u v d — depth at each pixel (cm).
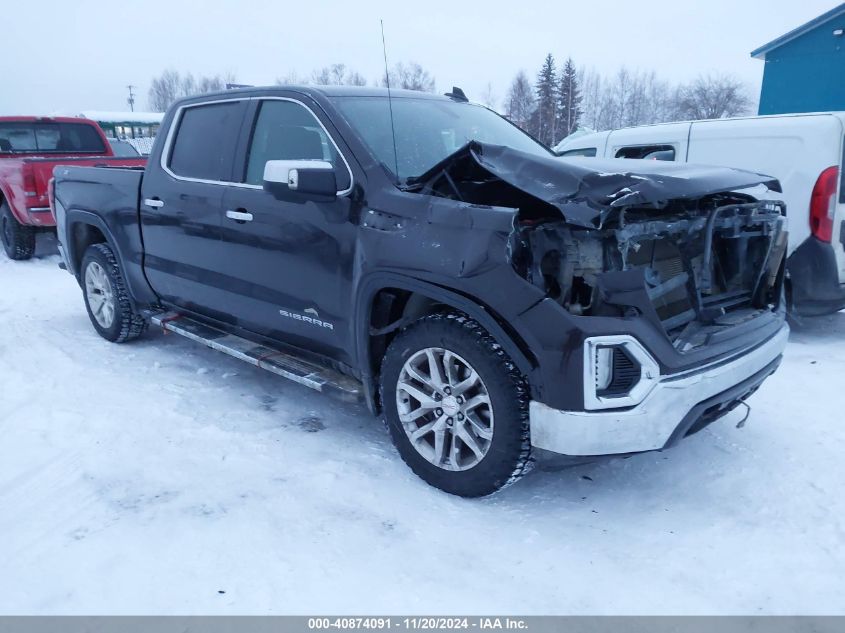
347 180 311
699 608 223
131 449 329
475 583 234
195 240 395
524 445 262
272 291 352
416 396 292
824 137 498
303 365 359
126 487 293
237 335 404
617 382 250
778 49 1934
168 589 227
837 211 501
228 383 426
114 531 260
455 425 281
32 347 498
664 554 252
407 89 404
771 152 534
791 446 340
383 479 304
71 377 431
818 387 423
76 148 988
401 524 268
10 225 877
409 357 291
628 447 250
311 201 320
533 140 415
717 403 271
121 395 400
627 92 4991
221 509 276
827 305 519
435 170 288
